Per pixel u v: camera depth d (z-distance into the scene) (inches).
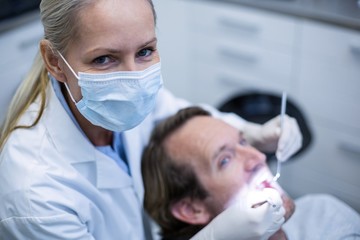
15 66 74.2
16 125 37.4
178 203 46.1
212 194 44.1
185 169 44.6
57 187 35.0
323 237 45.3
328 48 70.8
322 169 79.7
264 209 36.1
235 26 81.3
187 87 95.8
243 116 65.7
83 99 33.9
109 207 40.0
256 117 65.4
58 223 34.0
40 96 38.2
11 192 33.9
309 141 59.7
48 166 35.4
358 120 72.5
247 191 41.5
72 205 35.4
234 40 83.0
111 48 30.3
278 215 36.8
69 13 30.2
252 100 67.1
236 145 45.0
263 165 44.3
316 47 72.2
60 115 37.2
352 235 45.1
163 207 46.6
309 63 74.5
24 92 38.9
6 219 34.1
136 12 29.9
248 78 84.8
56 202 34.2
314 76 75.0
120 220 41.6
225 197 43.8
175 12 88.1
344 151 76.1
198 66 91.4
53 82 38.0
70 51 31.9
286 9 72.6
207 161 43.8
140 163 46.5
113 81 32.2
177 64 94.0
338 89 72.8
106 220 40.8
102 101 33.3
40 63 38.2
